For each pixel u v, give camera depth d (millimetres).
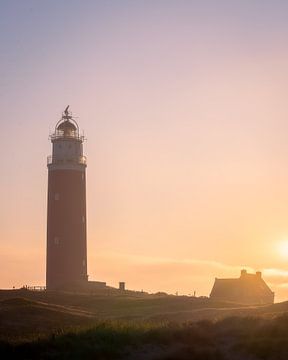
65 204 113938
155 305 88688
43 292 99875
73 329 47875
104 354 37594
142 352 39344
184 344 41844
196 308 84625
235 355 39688
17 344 40094
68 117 119875
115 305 89688
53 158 116000
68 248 113000
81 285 111125
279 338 43750
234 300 124812
